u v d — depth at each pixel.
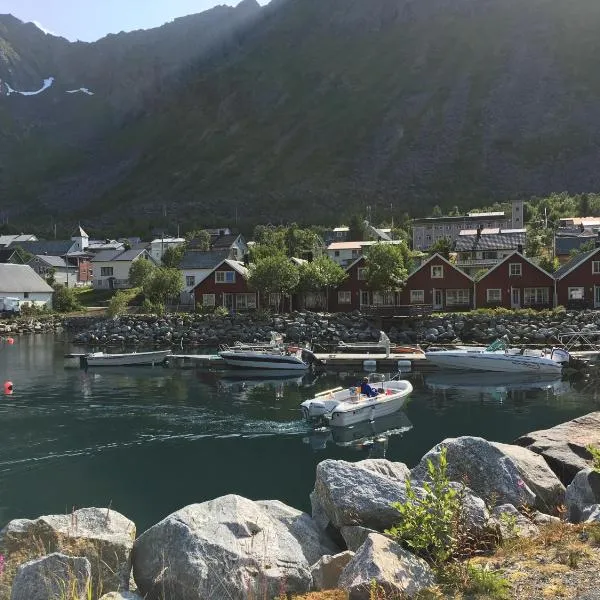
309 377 42.56
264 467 21.36
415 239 159.50
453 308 67.81
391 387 31.78
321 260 73.06
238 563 8.77
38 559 8.27
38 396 35.06
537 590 7.59
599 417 18.78
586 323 56.47
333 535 11.25
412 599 7.72
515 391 36.03
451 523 9.21
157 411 30.61
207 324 67.81
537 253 95.50
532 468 13.54
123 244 148.75
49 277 111.94
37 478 20.25
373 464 12.37
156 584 8.66
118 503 18.05
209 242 129.00
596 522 9.84
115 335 67.19
